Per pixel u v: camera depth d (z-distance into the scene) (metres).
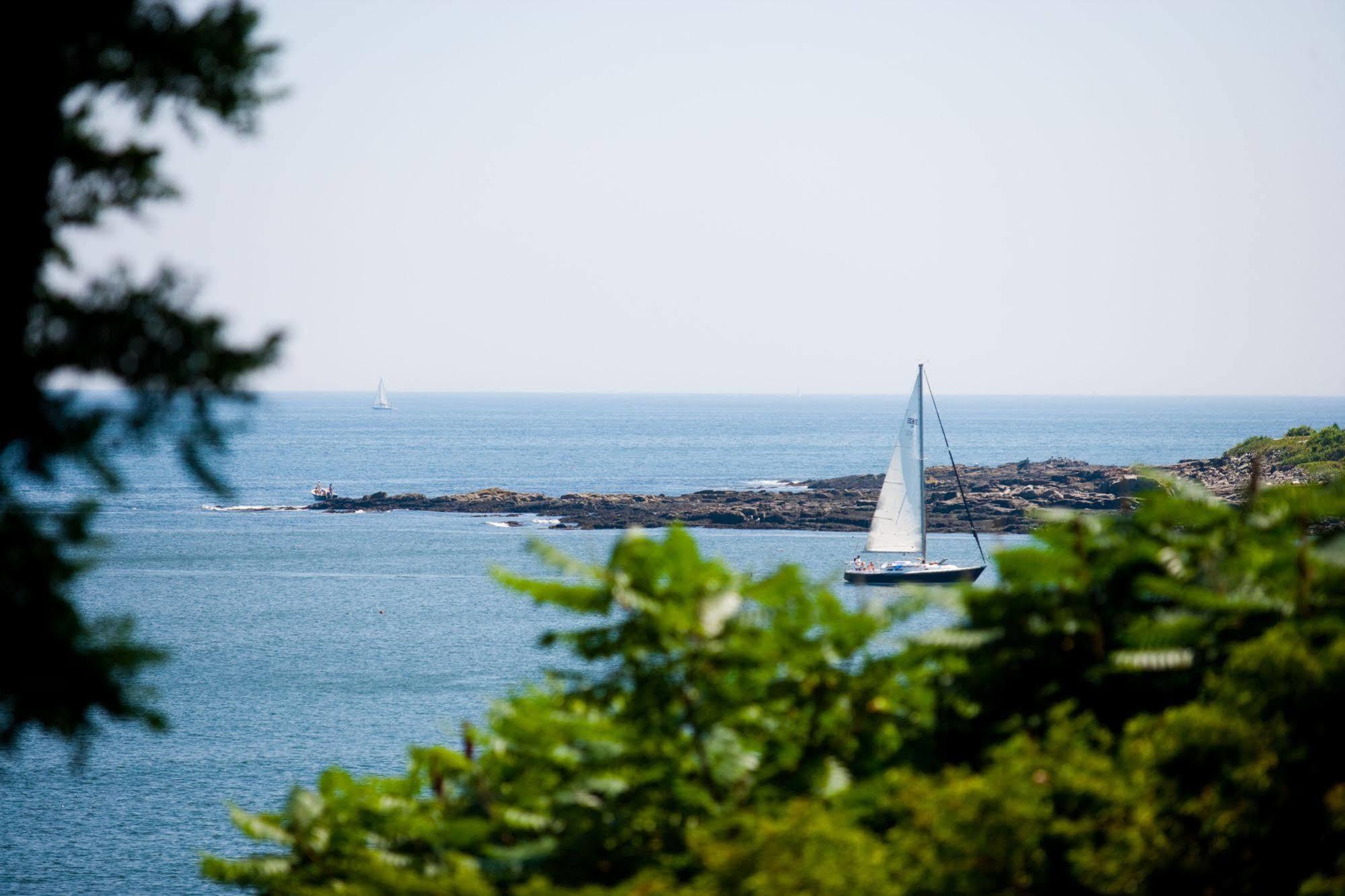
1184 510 17.61
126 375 15.65
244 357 15.97
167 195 17.42
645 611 15.51
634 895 12.68
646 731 15.34
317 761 106.50
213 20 16.61
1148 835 12.82
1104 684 15.83
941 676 16.78
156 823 90.94
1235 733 13.35
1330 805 12.88
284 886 15.95
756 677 15.61
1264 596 15.76
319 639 164.88
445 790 17.44
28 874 80.12
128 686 15.65
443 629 171.38
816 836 12.30
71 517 15.39
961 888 12.59
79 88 16.59
